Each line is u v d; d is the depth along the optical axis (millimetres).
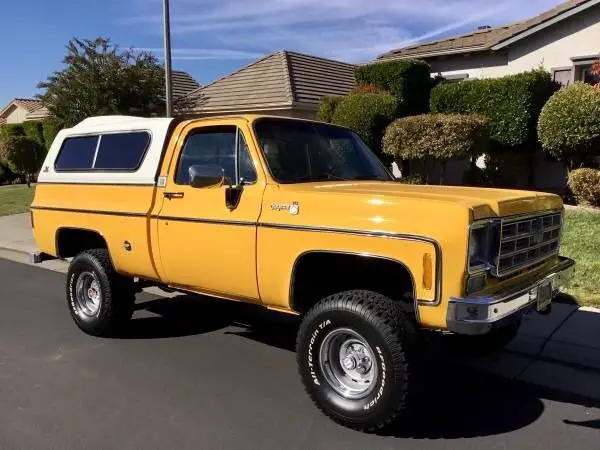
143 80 19047
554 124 12164
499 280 3889
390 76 15617
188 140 5094
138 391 4602
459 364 5160
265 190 4434
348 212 3951
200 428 3977
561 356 5145
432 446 3746
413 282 3670
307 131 5094
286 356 5422
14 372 5016
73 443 3760
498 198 3947
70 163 6172
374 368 3816
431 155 12688
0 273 9375
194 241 4820
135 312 6879
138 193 5348
